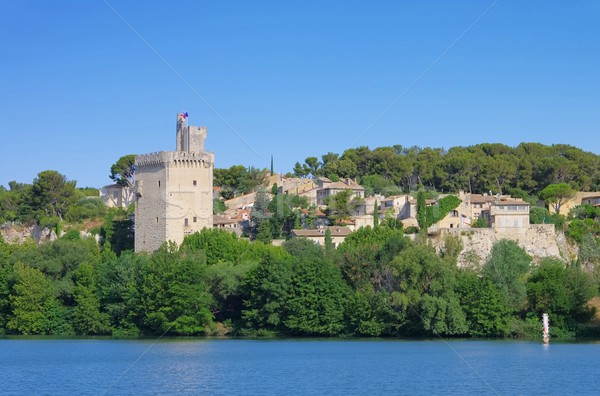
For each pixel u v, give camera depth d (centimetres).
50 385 11225
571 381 11200
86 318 17175
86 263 18225
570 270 16338
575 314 15850
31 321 17425
